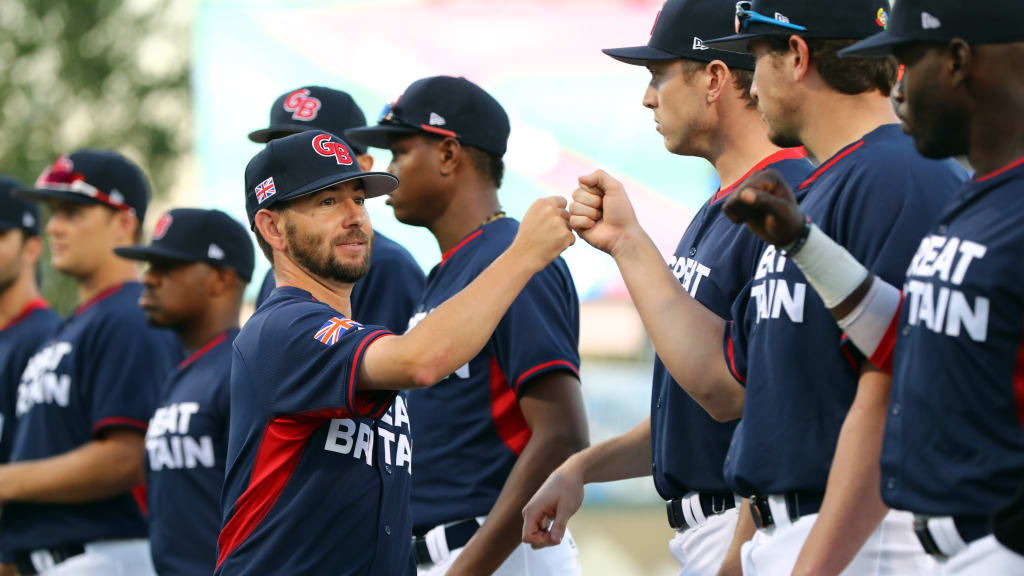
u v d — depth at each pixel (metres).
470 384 15.26
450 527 15.18
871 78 10.91
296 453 11.87
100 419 20.31
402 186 16.11
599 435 41.50
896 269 10.02
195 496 18.28
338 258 12.30
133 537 20.72
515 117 45.12
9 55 48.19
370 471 12.05
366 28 45.97
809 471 10.38
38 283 25.14
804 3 10.88
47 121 48.09
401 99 16.27
